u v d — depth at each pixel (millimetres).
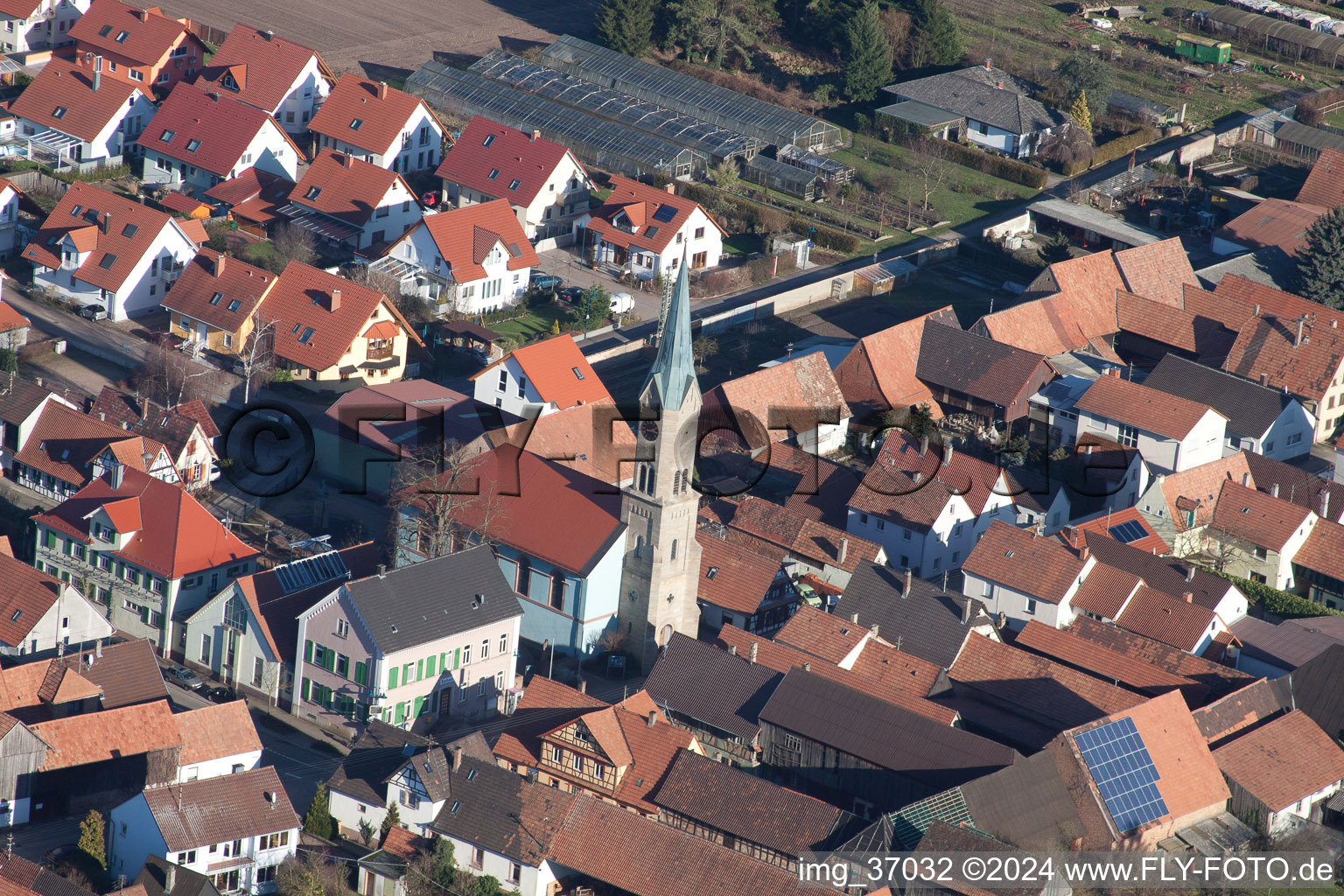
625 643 159750
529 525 160250
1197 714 146250
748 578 163250
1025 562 165875
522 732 142250
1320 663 153875
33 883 120750
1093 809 136250
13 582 152000
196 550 158125
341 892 129250
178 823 127688
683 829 134000
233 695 151750
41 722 136000
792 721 142125
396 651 144875
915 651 155750
